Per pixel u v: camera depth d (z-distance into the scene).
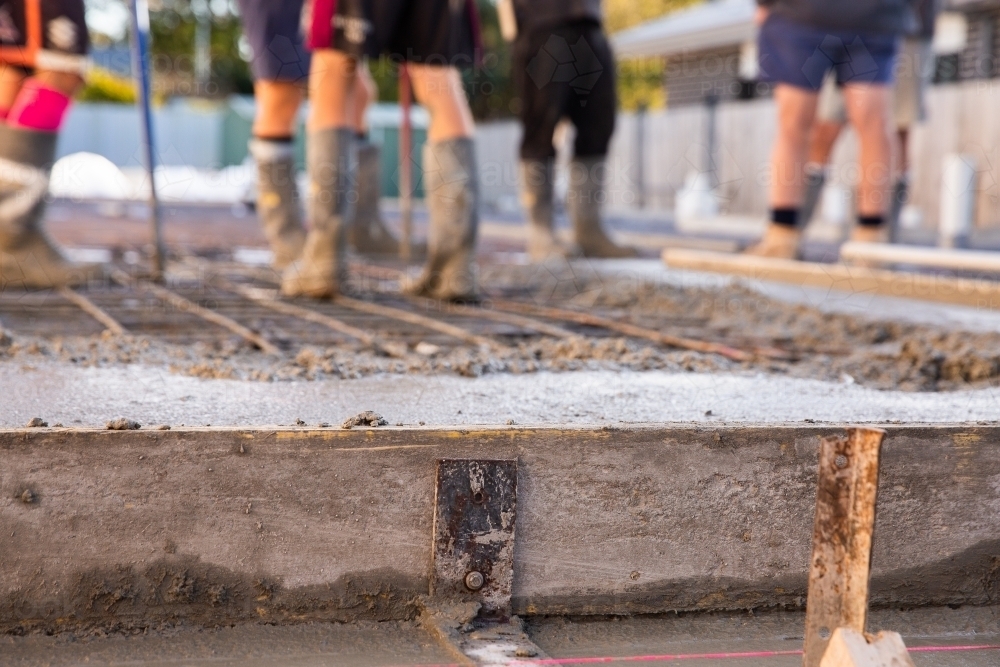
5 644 1.52
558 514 1.67
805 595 1.78
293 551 1.60
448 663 1.51
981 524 1.81
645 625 1.71
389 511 1.62
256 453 1.57
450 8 3.75
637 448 1.69
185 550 1.57
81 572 1.54
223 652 1.53
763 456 1.73
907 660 1.23
